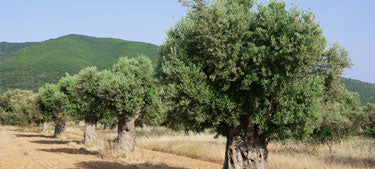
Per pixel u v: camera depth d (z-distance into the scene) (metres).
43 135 40.72
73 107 26.91
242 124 10.61
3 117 72.25
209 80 10.22
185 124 11.24
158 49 11.89
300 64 8.92
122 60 21.31
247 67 9.44
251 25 10.09
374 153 18.41
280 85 9.10
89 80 22.69
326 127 20.77
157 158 18.69
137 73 19.61
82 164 14.99
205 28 9.38
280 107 9.26
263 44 9.61
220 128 11.08
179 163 17.88
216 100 9.81
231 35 9.52
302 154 19.78
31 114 41.41
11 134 40.44
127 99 18.62
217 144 25.62
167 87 10.21
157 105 19.20
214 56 9.51
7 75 154.88
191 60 10.41
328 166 15.32
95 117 26.23
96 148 22.94
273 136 9.70
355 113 23.33
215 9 9.62
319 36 9.45
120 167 14.79
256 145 10.60
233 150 10.76
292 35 9.06
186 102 9.63
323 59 10.24
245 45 9.88
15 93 75.75
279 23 9.35
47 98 34.91
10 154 18.00
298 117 8.97
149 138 30.25
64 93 29.28
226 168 11.02
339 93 10.77
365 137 35.03
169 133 38.38
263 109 9.73
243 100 9.91
